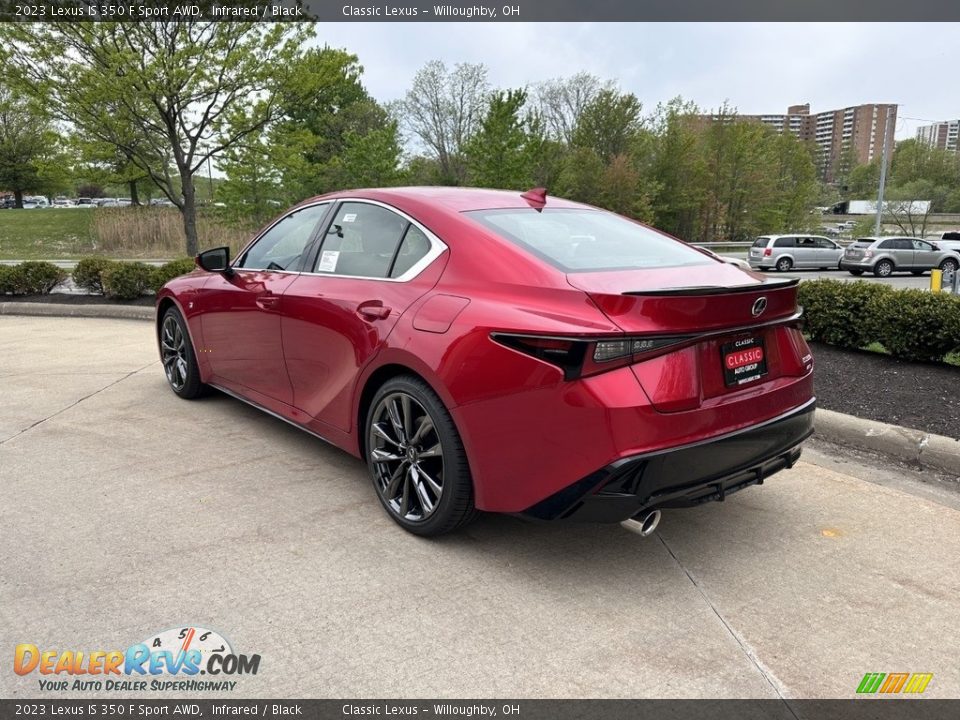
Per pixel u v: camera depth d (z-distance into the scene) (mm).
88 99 14938
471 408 2689
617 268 2871
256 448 4207
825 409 4680
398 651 2324
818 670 2268
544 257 2824
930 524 3311
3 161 58688
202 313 4656
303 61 16812
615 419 2371
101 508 3344
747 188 48312
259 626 2439
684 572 2855
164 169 18094
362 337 3209
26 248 35281
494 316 2658
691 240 47656
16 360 6668
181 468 3873
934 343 5262
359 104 46375
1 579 2695
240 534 3104
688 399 2471
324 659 2279
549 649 2348
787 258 28453
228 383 4605
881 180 35188
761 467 2811
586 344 2396
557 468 2514
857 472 3963
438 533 3025
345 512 3342
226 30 16109
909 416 4453
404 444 3072
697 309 2479
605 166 42219
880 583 2789
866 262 25844
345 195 3836
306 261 3859
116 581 2697
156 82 15289
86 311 9828
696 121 47625
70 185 18203
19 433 4441
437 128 46812
